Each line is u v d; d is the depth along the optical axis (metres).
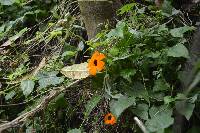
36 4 1.58
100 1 1.26
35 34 1.49
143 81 1.09
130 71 1.09
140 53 1.11
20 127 1.22
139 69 1.11
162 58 1.10
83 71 1.16
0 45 1.51
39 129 1.22
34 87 1.27
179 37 1.12
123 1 1.41
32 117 1.17
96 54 1.11
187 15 1.24
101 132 1.16
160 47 1.13
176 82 1.10
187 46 1.13
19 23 1.54
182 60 1.10
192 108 1.00
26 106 1.30
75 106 1.25
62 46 1.33
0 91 1.31
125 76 1.09
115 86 1.11
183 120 1.06
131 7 1.27
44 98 1.19
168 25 1.25
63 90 1.18
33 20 1.54
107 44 1.16
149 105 1.06
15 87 1.28
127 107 1.04
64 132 1.27
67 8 1.47
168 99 1.02
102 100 1.17
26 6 1.58
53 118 1.25
